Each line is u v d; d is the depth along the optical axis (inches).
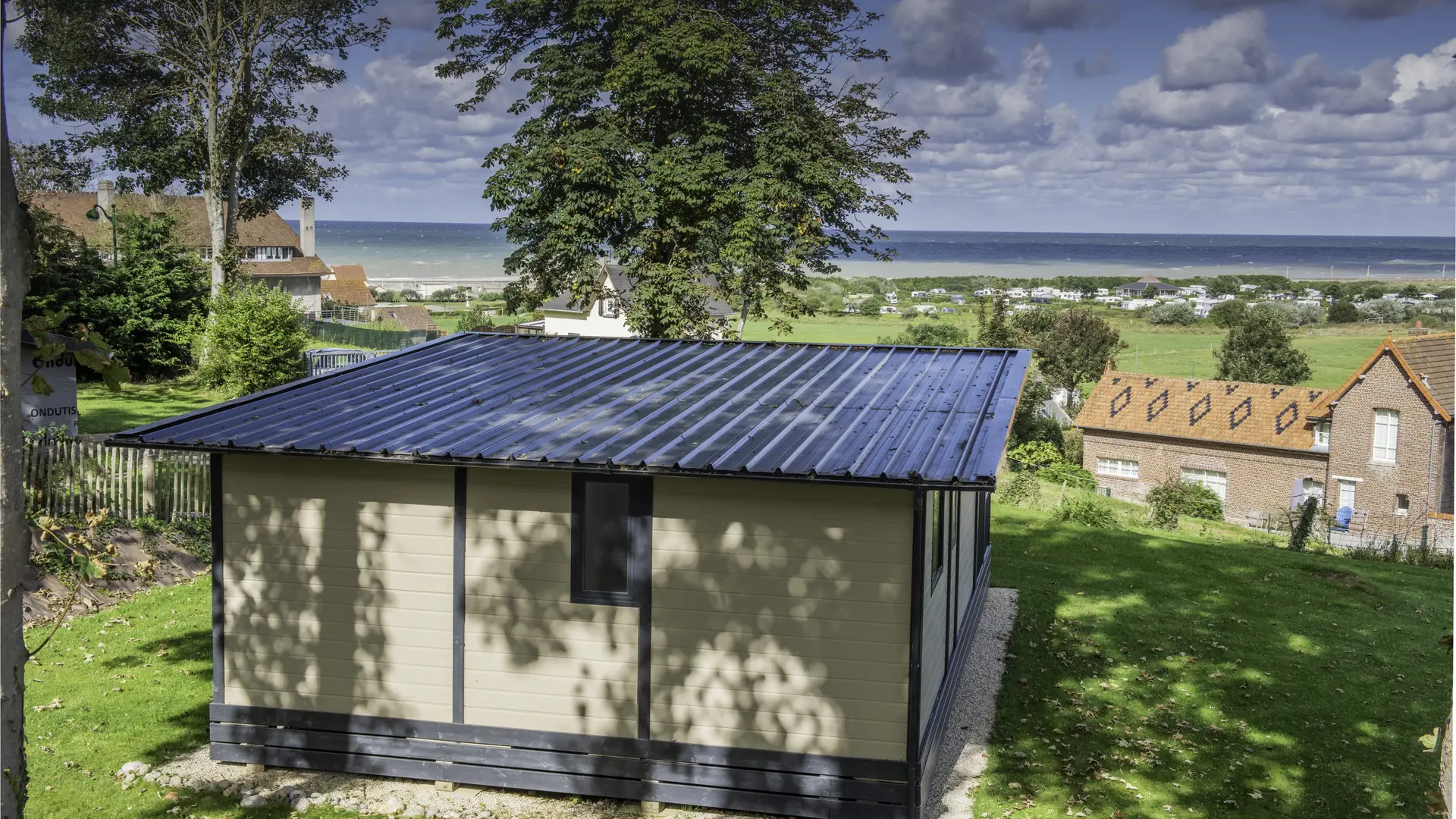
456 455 387.2
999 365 542.6
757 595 394.3
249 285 1494.8
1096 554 830.5
